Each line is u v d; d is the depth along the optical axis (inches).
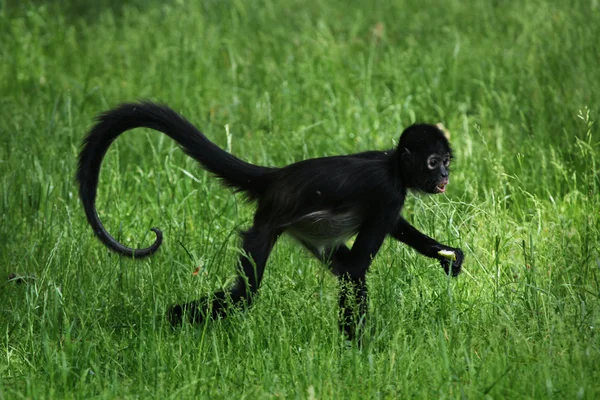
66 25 1595.7
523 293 684.1
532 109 1046.4
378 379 571.5
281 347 603.8
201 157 710.5
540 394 543.8
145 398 562.6
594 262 724.7
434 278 713.0
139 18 1542.8
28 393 563.8
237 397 558.6
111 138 710.5
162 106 717.9
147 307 684.7
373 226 660.7
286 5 1599.4
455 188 908.6
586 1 1307.8
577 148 935.7
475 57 1222.3
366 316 645.9
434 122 1079.6
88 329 650.8
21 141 1016.9
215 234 827.4
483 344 628.4
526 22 1283.2
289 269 744.3
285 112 1100.5
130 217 874.1
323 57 1251.8
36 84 1279.5
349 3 1598.2
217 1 1598.2
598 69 1094.4
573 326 617.9
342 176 659.4
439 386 550.6
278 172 686.5
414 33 1405.0
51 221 821.9
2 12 1547.7
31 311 671.1
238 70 1290.6
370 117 1077.1
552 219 813.2
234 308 644.1
